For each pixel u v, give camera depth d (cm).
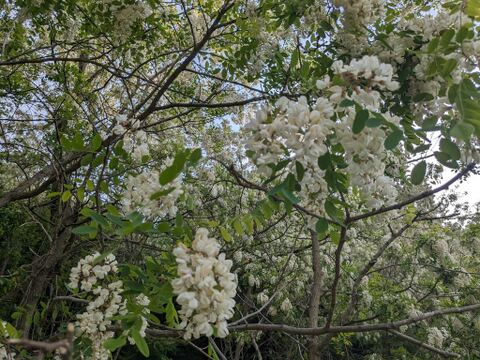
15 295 451
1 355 205
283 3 360
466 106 161
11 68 591
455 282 723
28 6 461
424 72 248
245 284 805
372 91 181
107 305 209
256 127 185
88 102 586
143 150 241
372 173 193
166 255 195
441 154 186
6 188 755
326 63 318
